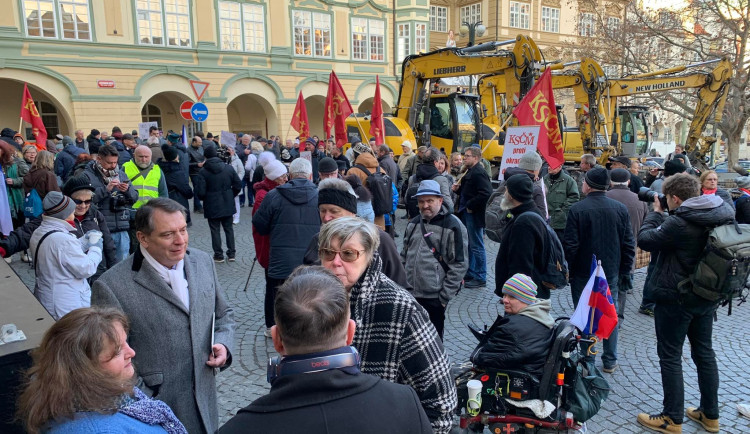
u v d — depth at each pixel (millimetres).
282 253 4422
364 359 1988
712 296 3244
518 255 3902
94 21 17984
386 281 2123
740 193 6637
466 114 13023
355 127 13977
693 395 4148
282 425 1273
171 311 2330
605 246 4371
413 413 1422
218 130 21141
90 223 4680
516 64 9711
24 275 7105
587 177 4516
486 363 2971
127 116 18969
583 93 13102
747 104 17484
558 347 2875
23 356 1923
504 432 2967
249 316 5844
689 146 13992
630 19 20734
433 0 33125
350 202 3395
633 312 6062
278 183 5684
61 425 1443
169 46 19625
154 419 1605
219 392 4180
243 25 21359
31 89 18922
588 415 2928
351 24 24453
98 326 1551
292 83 22922
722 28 18672
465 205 6863
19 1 16562
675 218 3326
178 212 2355
